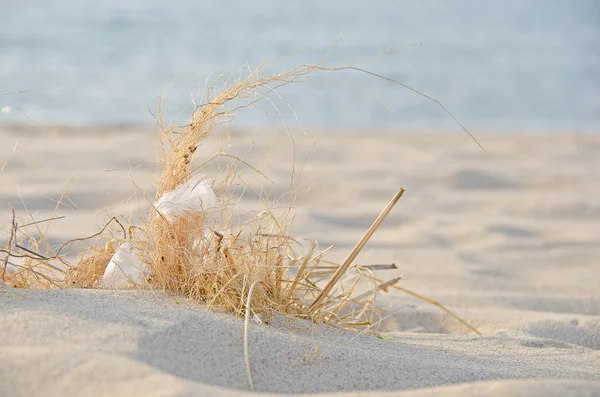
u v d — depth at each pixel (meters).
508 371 3.05
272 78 3.40
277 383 2.63
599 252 7.18
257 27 33.53
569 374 3.16
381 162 11.04
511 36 35.09
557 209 8.87
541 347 3.99
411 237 7.38
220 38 29.19
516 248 7.25
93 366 2.32
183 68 21.80
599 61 27.73
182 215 3.30
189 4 41.62
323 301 3.68
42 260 3.66
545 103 19.80
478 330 4.72
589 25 40.97
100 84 19.11
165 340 2.66
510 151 12.59
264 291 3.31
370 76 22.61
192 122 3.48
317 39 30.31
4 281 3.33
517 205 8.95
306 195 8.92
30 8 35.28
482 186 10.07
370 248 7.00
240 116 15.61
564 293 5.90
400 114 17.47
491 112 18.44
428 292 5.57
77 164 9.75
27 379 2.28
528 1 55.34
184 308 3.03
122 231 3.83
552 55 29.12
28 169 9.27
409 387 2.72
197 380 2.53
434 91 20.89
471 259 6.78
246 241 3.45
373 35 32.75
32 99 16.48
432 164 10.96
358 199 8.90
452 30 36.59
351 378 2.73
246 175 9.34
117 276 3.39
